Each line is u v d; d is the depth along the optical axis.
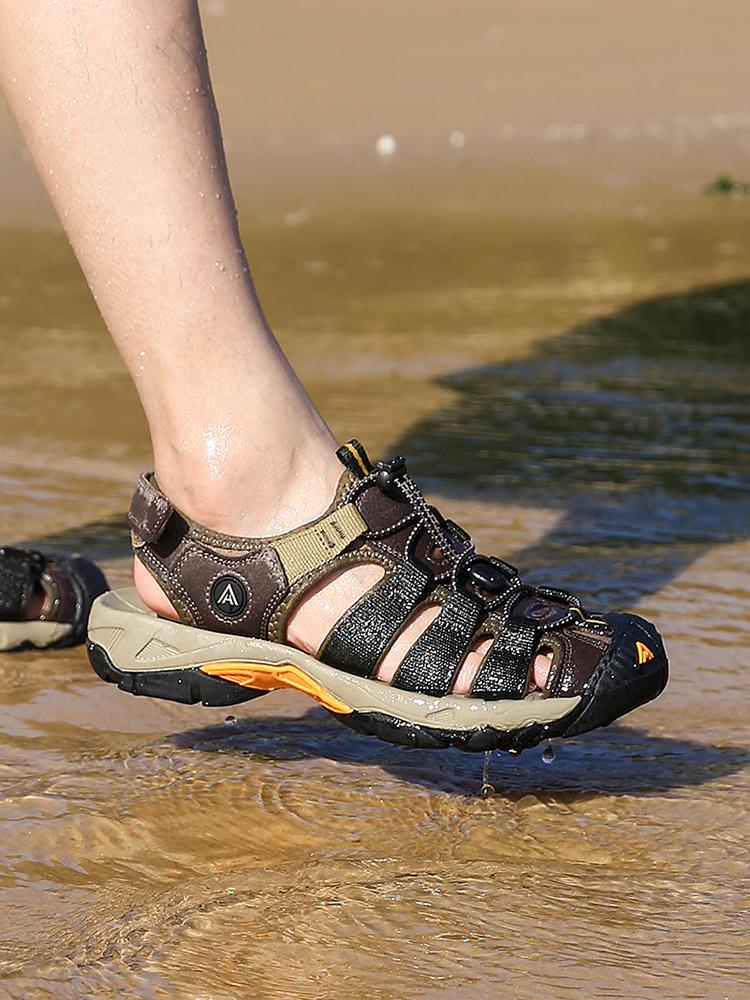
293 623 2.06
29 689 2.52
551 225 8.05
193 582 2.06
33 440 4.05
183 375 2.03
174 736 2.32
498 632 2.01
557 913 1.74
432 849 1.93
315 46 16.20
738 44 16.56
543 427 4.29
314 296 6.20
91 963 1.62
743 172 10.25
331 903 1.76
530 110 13.11
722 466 3.94
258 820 2.02
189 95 2.01
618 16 18.31
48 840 1.94
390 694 2.00
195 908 1.75
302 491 2.07
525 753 2.26
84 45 1.96
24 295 6.13
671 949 1.66
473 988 1.57
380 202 8.84
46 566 2.73
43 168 2.02
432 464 3.90
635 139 11.87
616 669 1.95
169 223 2.00
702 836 1.96
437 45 16.39
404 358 5.12
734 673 2.57
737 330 5.64
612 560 3.17
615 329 5.64
